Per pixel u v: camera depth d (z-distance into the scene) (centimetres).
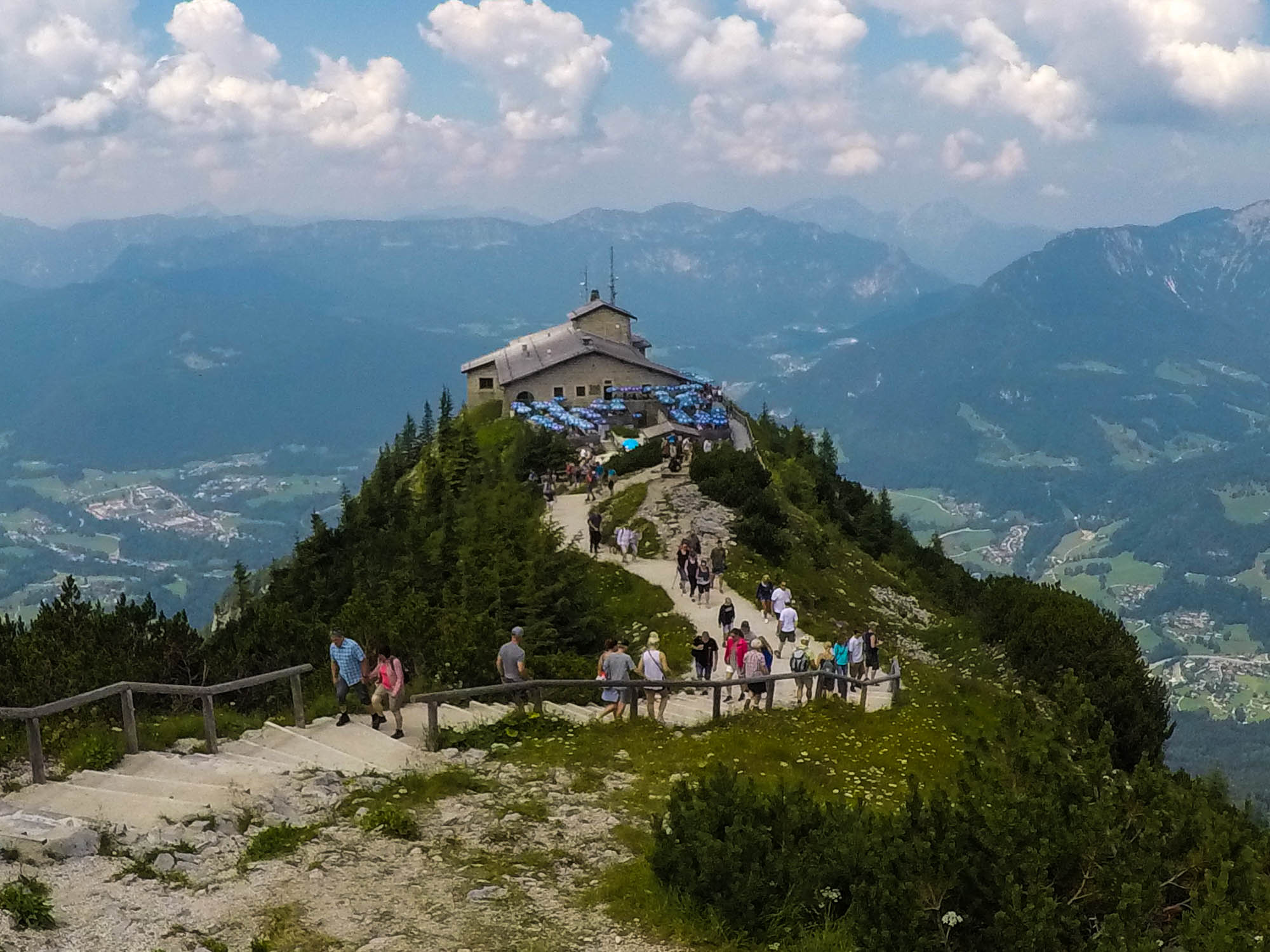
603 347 11275
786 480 8294
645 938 1240
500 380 10831
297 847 1459
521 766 2070
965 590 7075
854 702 3141
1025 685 3672
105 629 2556
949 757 2602
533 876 1424
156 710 2345
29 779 1662
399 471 11106
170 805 1534
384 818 1579
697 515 5875
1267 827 1722
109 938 1141
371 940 1199
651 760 2238
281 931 1201
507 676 2525
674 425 9481
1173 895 1314
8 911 1145
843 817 1392
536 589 4172
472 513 6794
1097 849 1203
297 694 2217
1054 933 1102
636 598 4747
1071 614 4875
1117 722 4231
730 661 3300
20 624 2556
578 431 9419
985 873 1167
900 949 1140
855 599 5378
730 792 1438
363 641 2955
